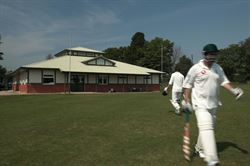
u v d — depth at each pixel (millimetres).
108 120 10391
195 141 7098
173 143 6871
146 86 48500
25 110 14680
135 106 15453
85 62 43531
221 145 6621
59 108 15297
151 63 86688
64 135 7926
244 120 10102
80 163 5426
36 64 38281
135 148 6441
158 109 13766
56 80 38688
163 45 86312
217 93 5293
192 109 5551
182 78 11758
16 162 5543
